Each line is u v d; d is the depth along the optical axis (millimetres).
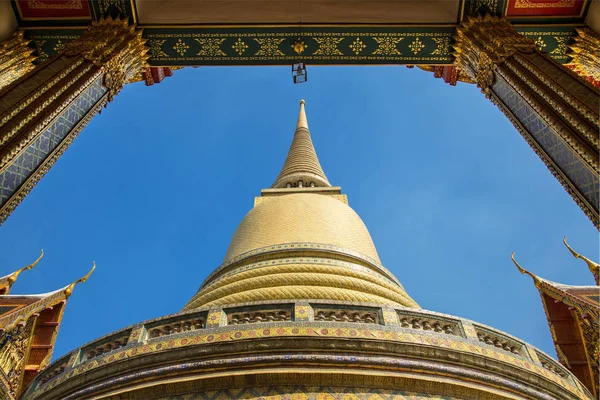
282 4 19562
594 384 19516
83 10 18656
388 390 13922
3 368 17172
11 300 20078
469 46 18531
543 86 14016
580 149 11922
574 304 20766
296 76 20578
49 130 13234
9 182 11648
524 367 15680
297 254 22656
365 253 25328
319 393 13609
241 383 13828
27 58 18672
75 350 16969
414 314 16594
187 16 19312
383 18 19406
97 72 15906
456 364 14938
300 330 14992
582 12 18609
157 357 14773
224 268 23562
